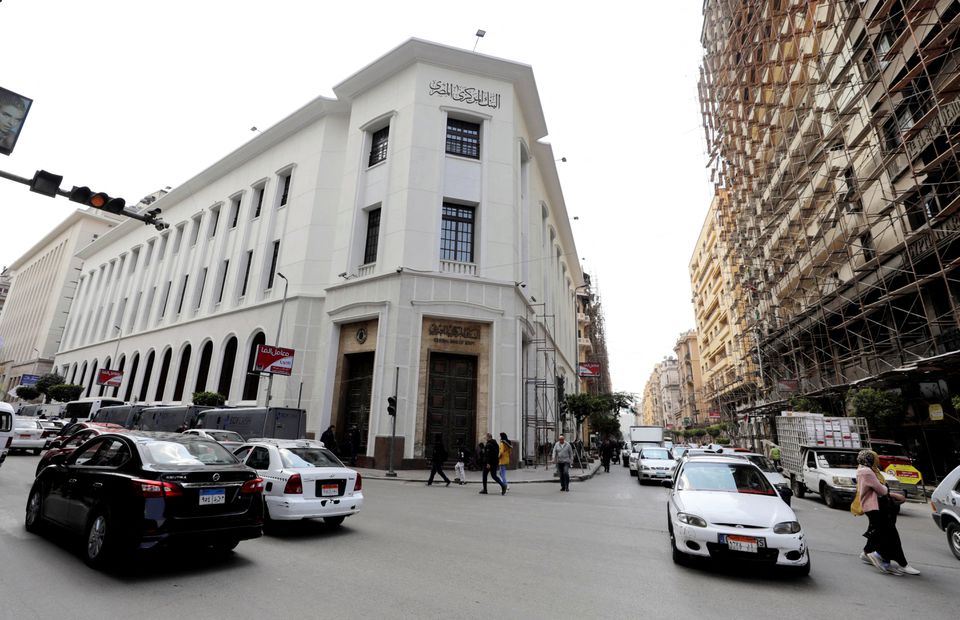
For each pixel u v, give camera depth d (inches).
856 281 786.8
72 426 688.4
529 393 1045.2
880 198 784.3
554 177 1396.4
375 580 221.8
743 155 1272.1
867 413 685.3
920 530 428.5
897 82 716.7
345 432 887.7
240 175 1349.7
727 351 1958.7
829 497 569.6
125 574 216.8
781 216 1073.5
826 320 922.7
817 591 226.4
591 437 2188.7
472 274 907.4
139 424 959.0
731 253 1606.8
